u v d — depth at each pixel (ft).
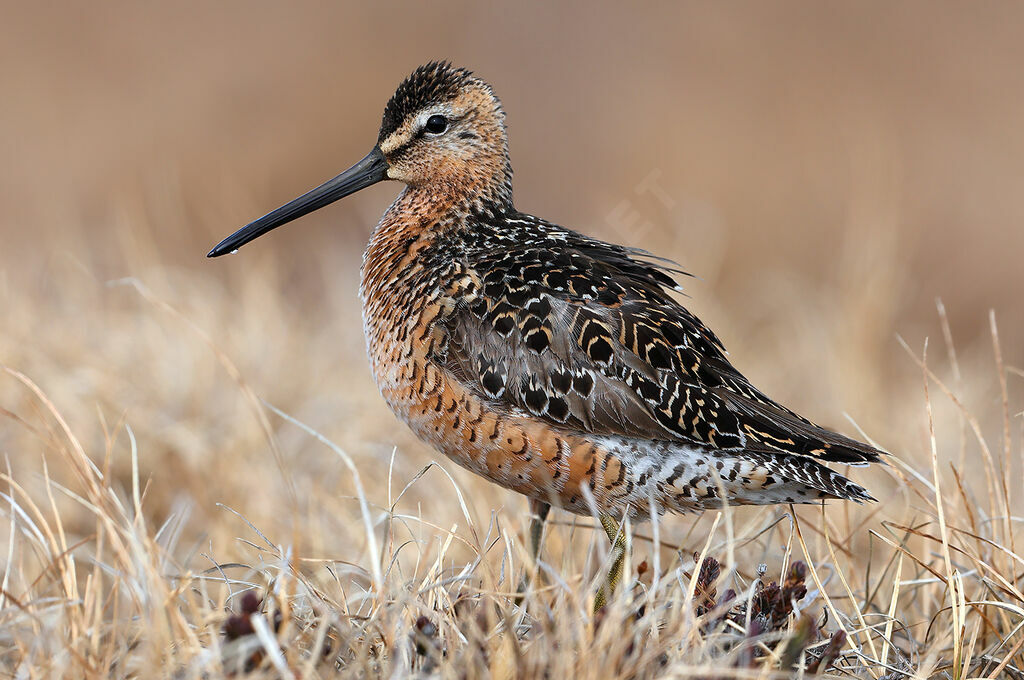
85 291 57.21
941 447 49.34
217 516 43.34
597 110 99.91
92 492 29.81
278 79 101.86
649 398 33.83
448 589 31.96
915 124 93.81
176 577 29.94
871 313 57.67
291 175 91.09
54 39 105.29
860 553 41.37
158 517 44.80
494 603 30.07
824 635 31.83
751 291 71.97
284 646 26.78
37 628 28.55
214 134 95.09
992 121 93.91
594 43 107.14
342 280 63.82
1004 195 86.22
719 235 77.56
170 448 45.80
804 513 41.63
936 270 79.51
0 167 90.02
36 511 31.73
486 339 34.50
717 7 110.01
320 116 97.19
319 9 110.83
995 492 36.83
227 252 41.32
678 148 92.53
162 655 26.81
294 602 30.55
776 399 55.01
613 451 33.88
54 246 64.39
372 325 36.96
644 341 34.24
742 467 33.68
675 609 28.02
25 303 53.06
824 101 96.68
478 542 31.76
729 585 32.27
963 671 30.17
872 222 67.36
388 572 30.27
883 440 49.73
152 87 100.89
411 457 46.14
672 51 105.50
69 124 95.71
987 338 69.31
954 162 89.40
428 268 36.14
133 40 105.81
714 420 33.99
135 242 60.23
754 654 29.07
